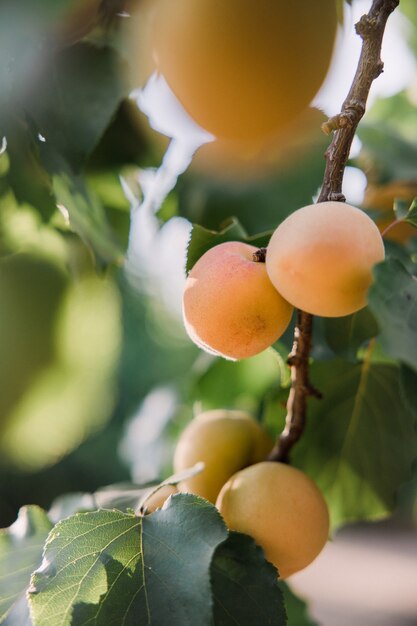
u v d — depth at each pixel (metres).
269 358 0.58
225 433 0.48
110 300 0.76
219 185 0.52
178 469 0.48
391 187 0.56
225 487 0.43
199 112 0.46
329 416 0.50
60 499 0.49
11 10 0.41
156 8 0.42
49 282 0.67
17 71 0.42
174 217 0.53
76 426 0.93
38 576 0.38
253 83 0.44
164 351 2.15
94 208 0.49
